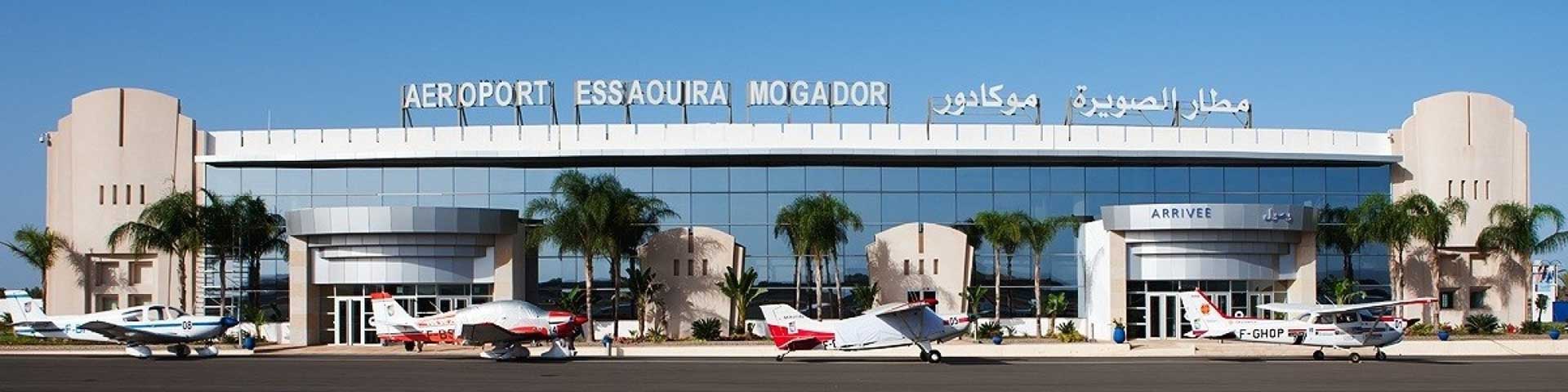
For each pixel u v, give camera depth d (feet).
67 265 243.19
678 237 230.68
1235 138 248.93
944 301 232.94
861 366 165.58
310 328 218.59
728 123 245.04
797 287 239.50
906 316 174.40
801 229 220.64
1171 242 221.66
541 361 177.37
